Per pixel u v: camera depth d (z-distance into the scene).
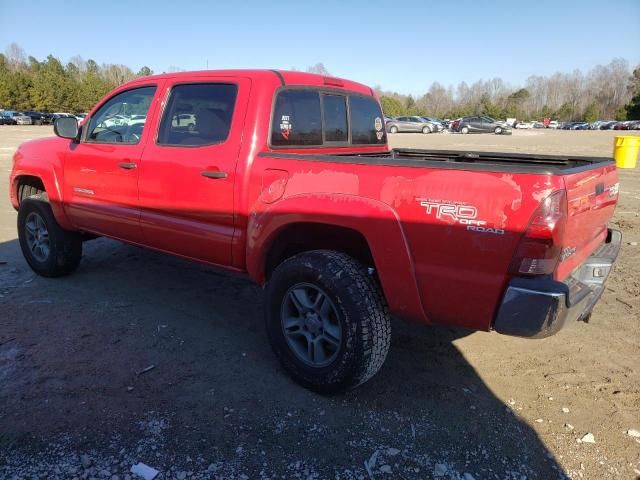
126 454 2.62
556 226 2.39
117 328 4.02
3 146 21.58
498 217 2.46
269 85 3.49
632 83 105.56
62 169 4.61
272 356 3.67
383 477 2.52
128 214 4.11
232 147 3.44
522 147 22.88
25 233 5.08
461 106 108.06
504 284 2.52
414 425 2.92
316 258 3.04
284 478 2.50
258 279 3.45
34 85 70.31
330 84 4.14
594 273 3.26
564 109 105.38
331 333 3.05
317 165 3.03
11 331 3.92
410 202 2.69
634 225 7.72
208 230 3.61
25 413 2.91
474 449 2.73
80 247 5.04
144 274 5.28
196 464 2.56
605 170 3.13
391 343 3.92
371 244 2.83
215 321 4.23
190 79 3.78
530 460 2.66
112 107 4.32
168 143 3.83
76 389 3.16
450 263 2.63
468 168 2.54
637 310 4.55
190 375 3.37
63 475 2.46
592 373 3.51
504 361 3.67
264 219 3.23
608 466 2.63
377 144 4.89
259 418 2.94
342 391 3.07
